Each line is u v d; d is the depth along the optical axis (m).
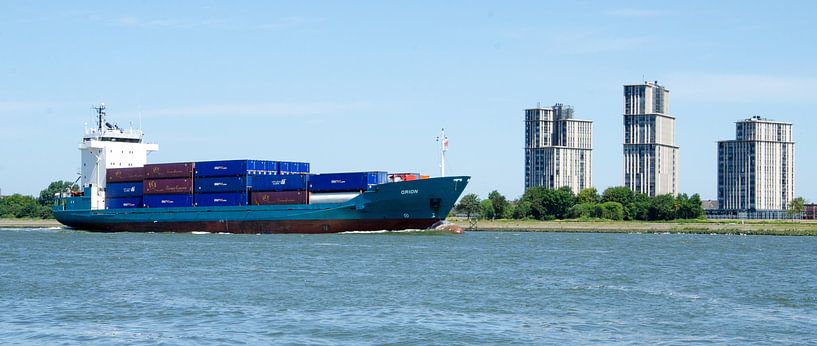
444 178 112.88
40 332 44.53
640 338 42.91
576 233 168.50
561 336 43.41
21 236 134.75
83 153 147.25
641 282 64.62
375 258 83.62
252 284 62.38
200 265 76.69
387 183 114.31
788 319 48.09
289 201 121.19
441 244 106.00
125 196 136.75
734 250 104.38
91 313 50.03
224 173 126.00
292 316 48.81
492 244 110.94
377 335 43.66
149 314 49.59
